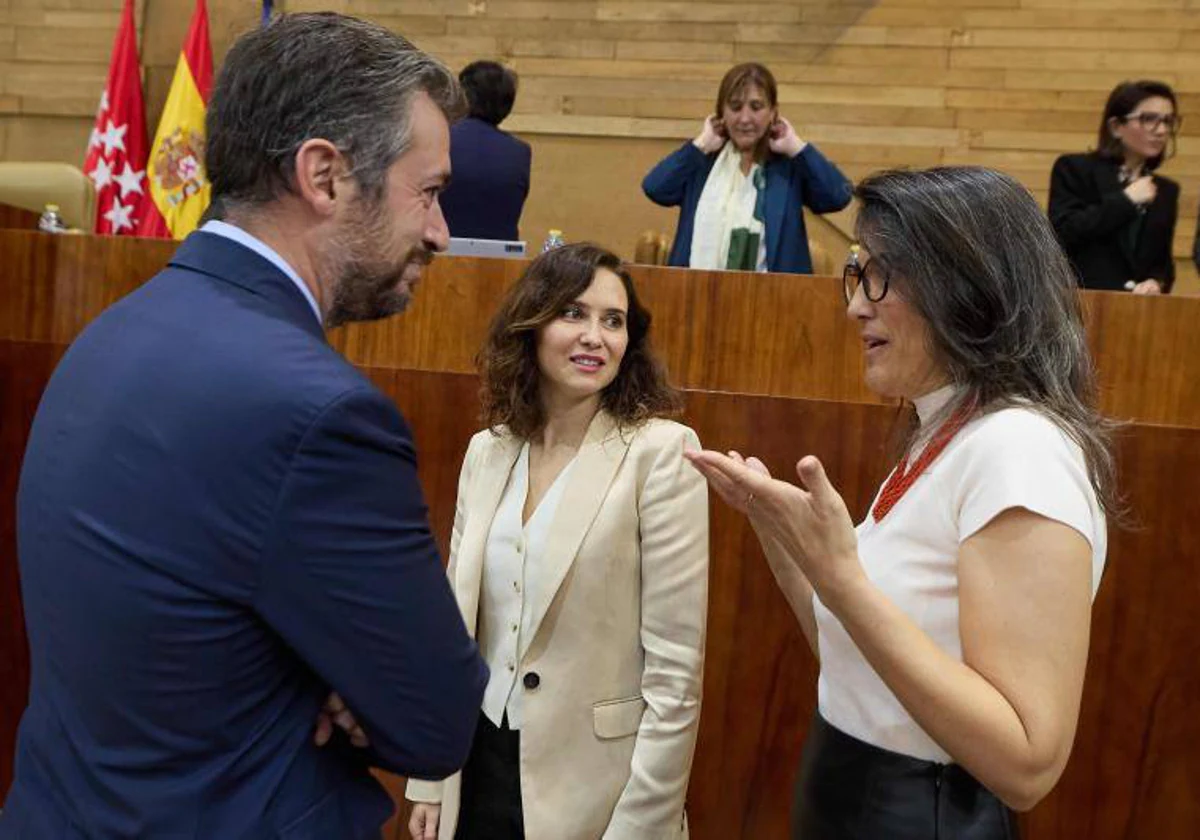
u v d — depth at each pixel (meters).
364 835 0.94
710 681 2.18
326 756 0.93
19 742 0.97
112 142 3.68
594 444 1.68
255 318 0.91
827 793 1.12
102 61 5.18
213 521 0.84
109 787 0.87
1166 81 4.50
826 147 4.74
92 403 0.91
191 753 0.86
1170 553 2.00
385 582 0.86
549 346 1.66
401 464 0.89
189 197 3.44
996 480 0.98
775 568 1.29
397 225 0.98
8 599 2.49
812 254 3.39
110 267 2.43
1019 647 0.94
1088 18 4.55
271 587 0.84
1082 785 2.06
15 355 2.46
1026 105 4.61
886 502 1.12
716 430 2.15
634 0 4.84
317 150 0.93
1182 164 4.48
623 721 1.61
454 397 2.26
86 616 0.86
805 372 2.12
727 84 2.88
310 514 0.84
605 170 4.89
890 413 2.08
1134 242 2.82
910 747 1.06
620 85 4.86
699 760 2.19
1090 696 2.05
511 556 1.64
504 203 3.07
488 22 4.93
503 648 1.63
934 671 0.93
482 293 2.25
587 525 1.61
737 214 2.87
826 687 1.16
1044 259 1.06
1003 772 0.92
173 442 0.85
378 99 0.95
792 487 0.96
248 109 0.95
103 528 0.86
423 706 0.89
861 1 4.70
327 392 0.85
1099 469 1.04
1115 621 2.03
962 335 1.05
